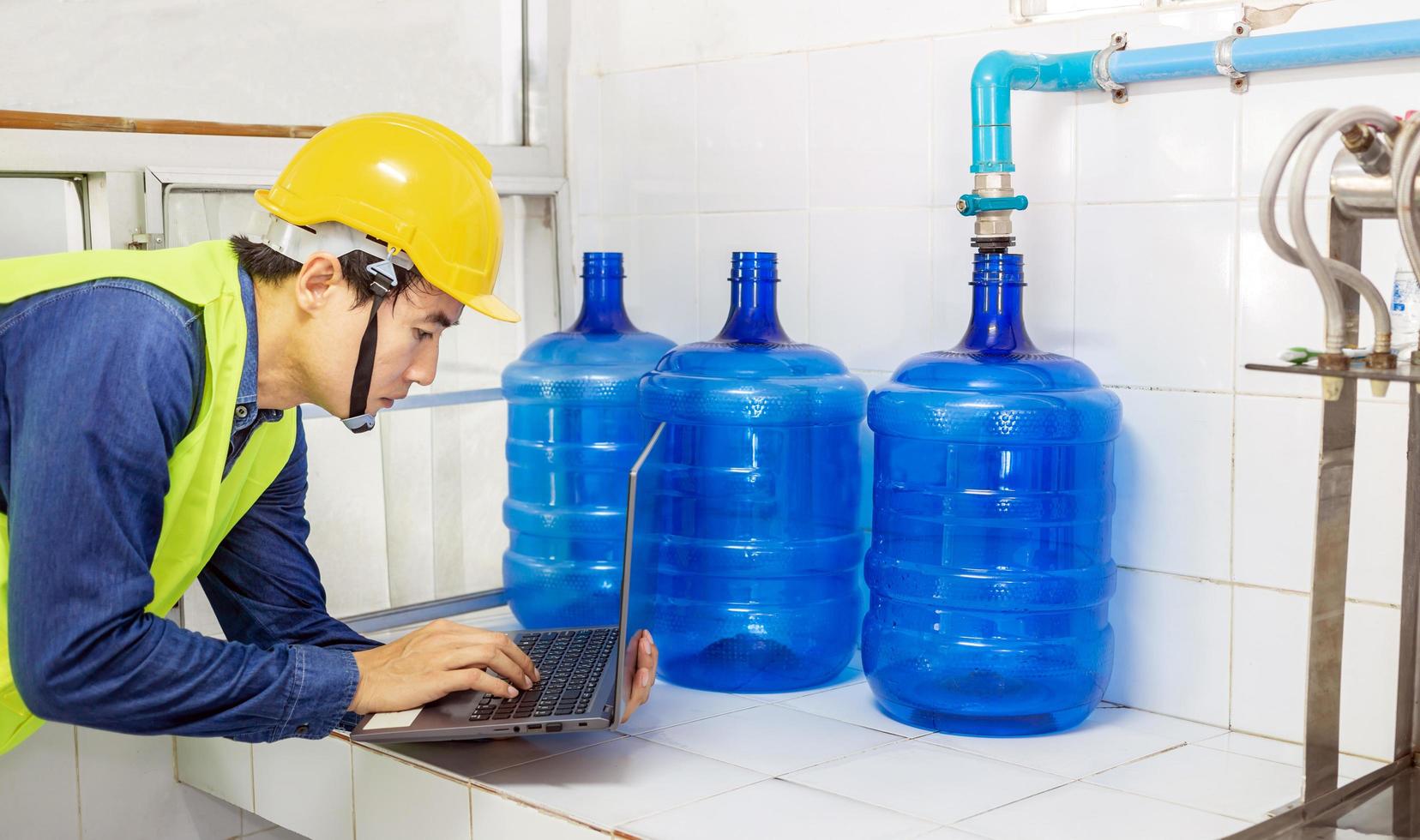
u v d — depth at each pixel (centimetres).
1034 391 137
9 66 154
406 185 118
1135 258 147
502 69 202
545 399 177
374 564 188
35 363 105
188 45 168
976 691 139
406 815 137
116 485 104
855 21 170
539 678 137
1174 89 142
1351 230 111
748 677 157
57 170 158
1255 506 140
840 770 131
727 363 156
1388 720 133
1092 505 142
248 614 142
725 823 116
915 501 144
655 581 158
